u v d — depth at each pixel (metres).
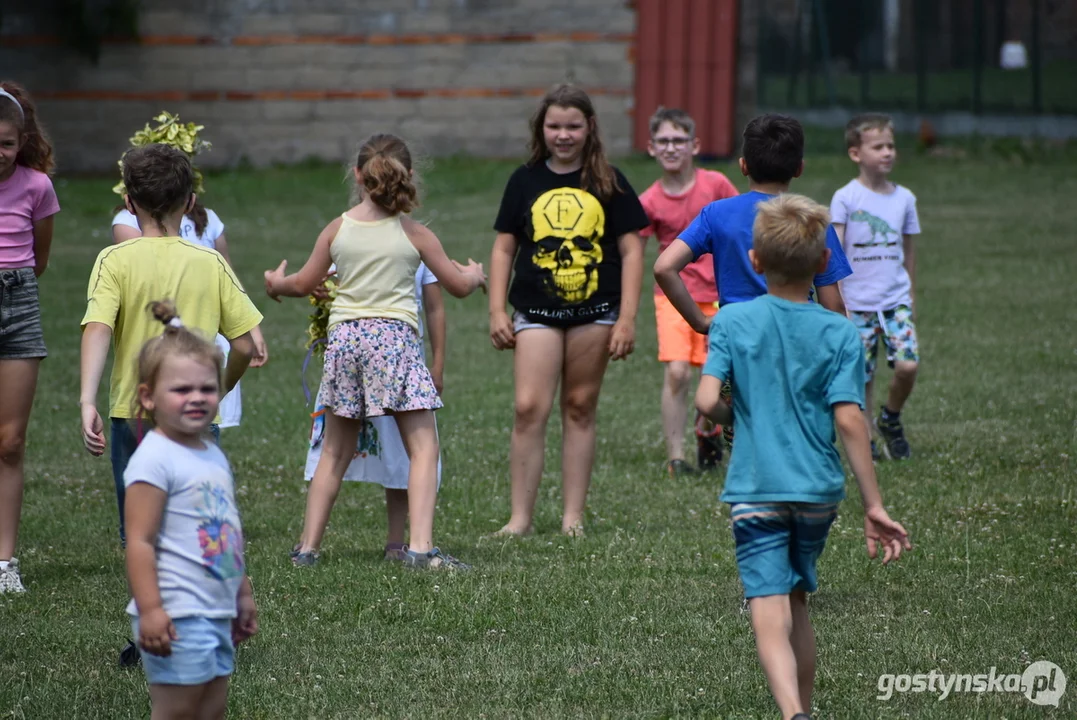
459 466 21.55
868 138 21.34
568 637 12.93
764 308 10.30
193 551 9.03
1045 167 57.53
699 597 14.18
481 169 61.97
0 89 15.07
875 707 11.01
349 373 15.51
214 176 62.75
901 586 14.41
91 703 11.22
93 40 64.06
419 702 11.29
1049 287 37.44
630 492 19.94
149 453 9.00
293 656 12.41
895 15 61.72
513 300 17.70
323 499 15.91
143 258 12.60
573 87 17.33
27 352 14.92
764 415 10.11
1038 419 23.58
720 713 10.95
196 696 9.05
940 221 47.75
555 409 26.69
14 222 14.88
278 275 16.34
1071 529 16.69
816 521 10.11
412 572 15.13
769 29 62.28
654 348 32.72
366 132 65.75
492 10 64.31
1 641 12.81
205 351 9.20
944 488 19.00
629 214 17.38
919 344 30.81
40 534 17.42
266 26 65.00
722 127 62.69
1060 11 60.62
